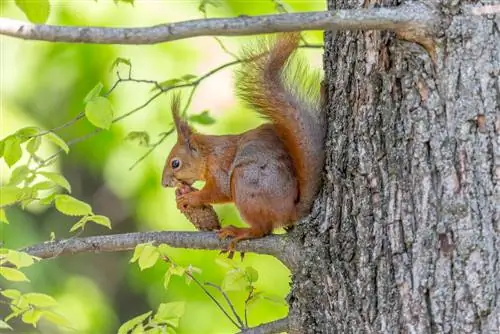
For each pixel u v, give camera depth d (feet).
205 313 43.65
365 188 20.80
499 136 19.06
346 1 21.58
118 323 49.14
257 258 44.62
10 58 43.86
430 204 19.56
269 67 23.57
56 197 22.71
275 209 24.61
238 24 17.83
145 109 42.60
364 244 20.72
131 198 46.55
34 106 44.50
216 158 28.35
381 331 20.24
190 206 28.19
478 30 19.12
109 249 23.47
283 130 23.99
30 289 47.67
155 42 17.83
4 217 22.47
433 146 19.54
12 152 22.59
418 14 18.93
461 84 19.25
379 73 20.59
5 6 38.29
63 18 41.73
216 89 42.63
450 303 19.17
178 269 23.53
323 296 21.65
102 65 43.16
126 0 27.66
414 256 19.75
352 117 21.34
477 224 19.03
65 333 47.55
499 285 18.81
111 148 44.09
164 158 44.09
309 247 22.12
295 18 18.02
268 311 42.86
